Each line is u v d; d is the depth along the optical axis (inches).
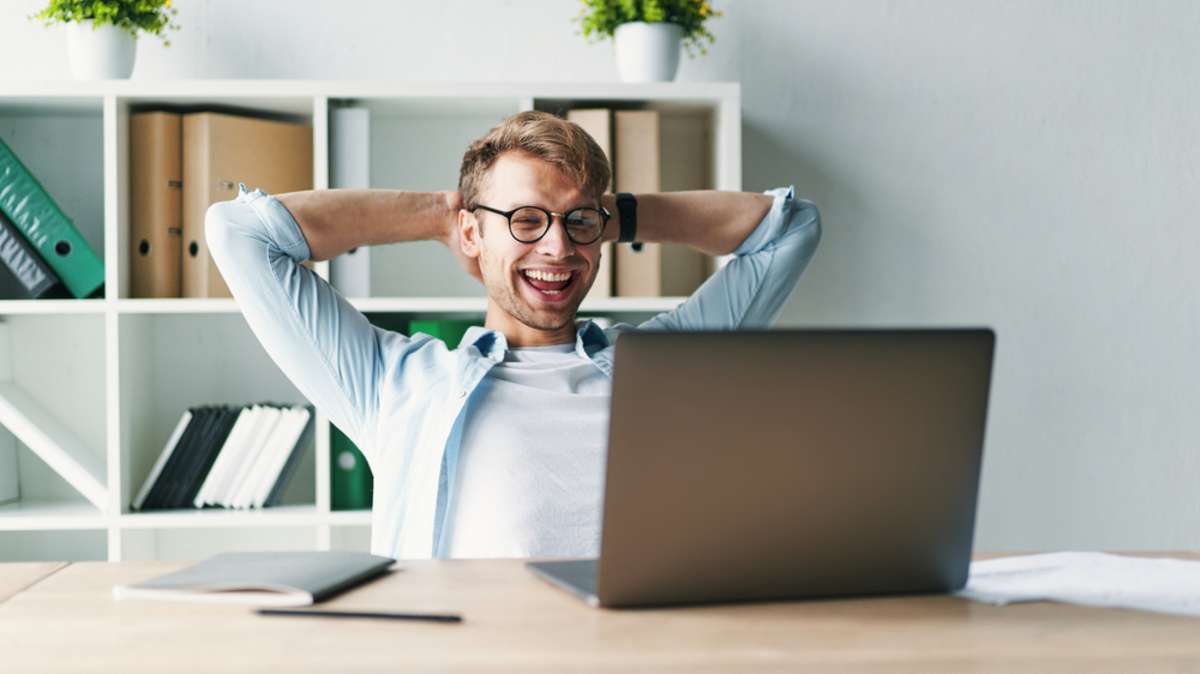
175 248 84.6
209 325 94.5
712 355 32.9
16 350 93.6
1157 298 100.2
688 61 96.7
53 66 92.8
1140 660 29.6
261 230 62.0
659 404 32.7
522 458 58.1
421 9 95.0
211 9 93.7
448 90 83.6
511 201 62.2
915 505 35.8
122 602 35.0
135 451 87.5
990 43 99.0
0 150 82.7
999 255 99.2
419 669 27.9
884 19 98.1
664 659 28.9
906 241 98.4
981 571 40.8
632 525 33.3
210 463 86.0
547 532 57.1
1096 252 99.9
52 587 37.4
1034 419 99.6
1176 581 38.0
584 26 88.8
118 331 82.4
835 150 97.8
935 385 35.2
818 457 34.4
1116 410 100.0
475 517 57.6
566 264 62.7
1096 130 99.9
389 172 94.5
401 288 94.8
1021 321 99.5
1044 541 99.6
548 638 30.7
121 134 83.6
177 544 94.4
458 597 35.8
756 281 70.7
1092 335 99.9
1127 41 100.0
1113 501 99.7
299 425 85.8
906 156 98.3
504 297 63.6
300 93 82.8
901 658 29.2
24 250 82.0
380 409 61.7
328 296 63.3
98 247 93.4
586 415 60.0
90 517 82.0
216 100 84.8
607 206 66.4
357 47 94.7
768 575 35.1
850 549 35.6
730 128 84.7
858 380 34.3
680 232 68.4
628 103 87.7
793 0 97.3
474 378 59.6
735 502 33.9
